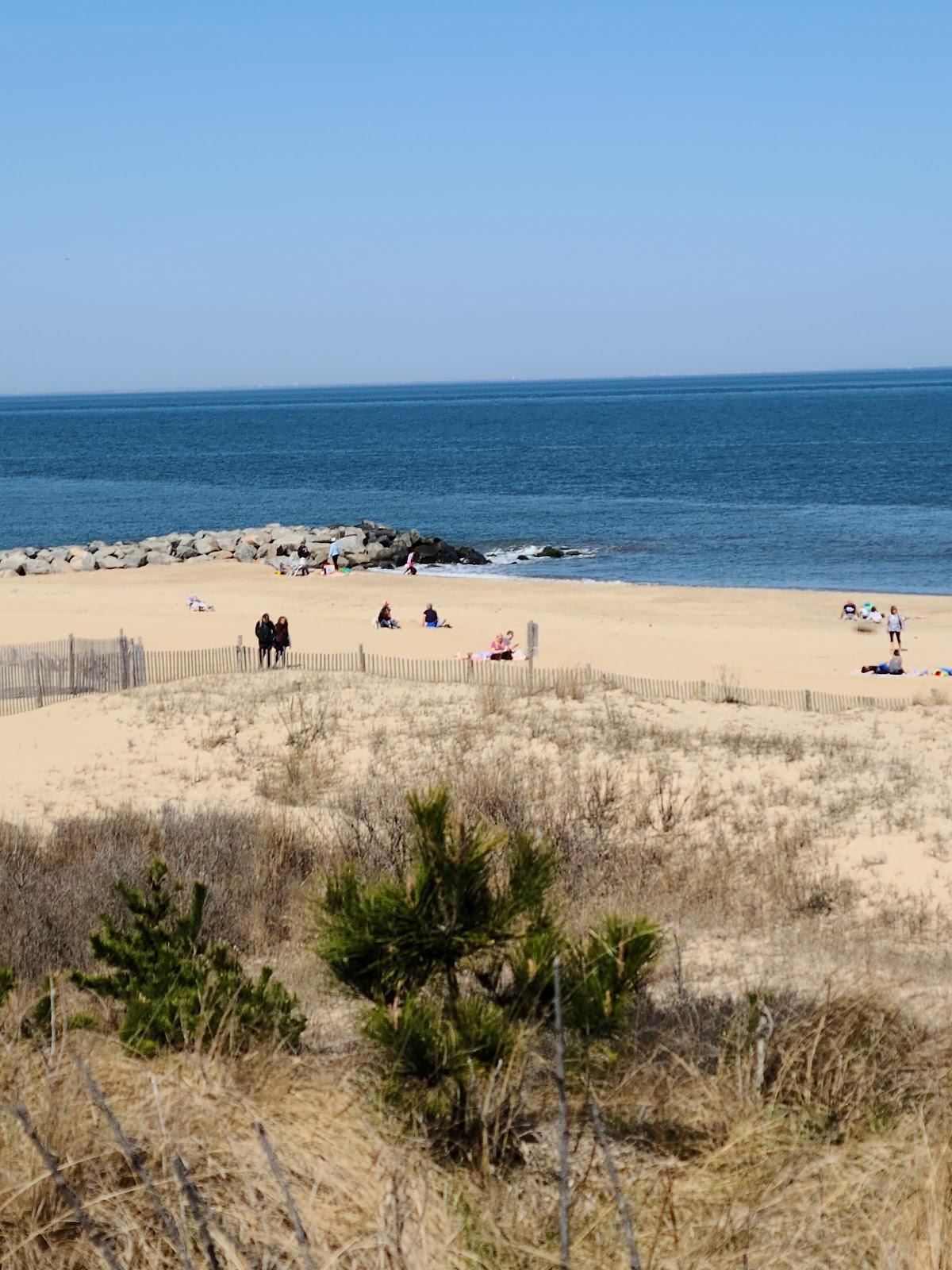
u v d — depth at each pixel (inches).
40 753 1177.4
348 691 1407.5
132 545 3383.4
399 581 2851.9
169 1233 176.9
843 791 980.6
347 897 271.0
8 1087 238.2
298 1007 355.6
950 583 2755.9
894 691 1598.2
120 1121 222.4
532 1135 239.6
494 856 282.7
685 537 3651.6
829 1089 258.5
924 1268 181.6
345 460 7003.0
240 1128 225.0
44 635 2037.4
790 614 2297.0
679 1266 185.3
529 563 3253.0
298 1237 173.8
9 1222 191.0
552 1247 192.5
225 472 6392.7
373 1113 237.5
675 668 1764.3
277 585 2778.1
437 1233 195.3
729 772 1040.2
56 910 565.3
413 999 250.2
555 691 1397.6
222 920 553.0
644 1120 248.2
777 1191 211.2
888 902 711.7
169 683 1493.6
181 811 875.4
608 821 852.6
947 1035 306.0
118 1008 336.2
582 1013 256.4
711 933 582.2
